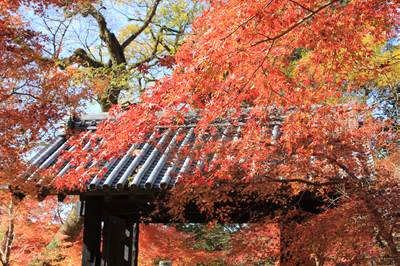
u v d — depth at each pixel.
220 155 6.81
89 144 8.62
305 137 6.19
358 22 5.09
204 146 7.24
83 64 12.90
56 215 11.34
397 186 5.47
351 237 5.15
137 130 5.29
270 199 7.34
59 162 7.77
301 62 5.96
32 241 11.27
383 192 5.39
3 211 10.72
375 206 5.09
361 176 5.97
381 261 5.13
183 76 4.76
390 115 7.80
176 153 7.75
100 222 8.23
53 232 11.47
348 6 4.97
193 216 9.27
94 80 10.95
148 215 8.84
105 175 7.86
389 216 5.05
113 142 5.54
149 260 11.51
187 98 4.99
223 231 12.98
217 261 12.06
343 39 5.30
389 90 7.90
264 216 7.66
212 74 4.79
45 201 10.98
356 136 6.36
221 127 8.04
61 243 10.95
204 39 4.75
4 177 7.83
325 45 5.32
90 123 9.61
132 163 8.12
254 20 4.65
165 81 4.86
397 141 6.81
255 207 7.94
